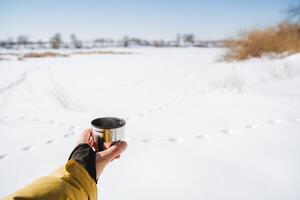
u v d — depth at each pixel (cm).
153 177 237
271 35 1338
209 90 633
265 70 860
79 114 468
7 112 484
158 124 394
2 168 262
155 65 1378
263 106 453
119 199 205
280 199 199
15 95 643
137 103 548
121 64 1458
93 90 703
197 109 469
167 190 216
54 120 432
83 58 1978
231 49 1380
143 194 212
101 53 2783
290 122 362
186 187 219
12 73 1083
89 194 73
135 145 311
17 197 57
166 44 5334
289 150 280
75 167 73
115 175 242
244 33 1358
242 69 930
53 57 2116
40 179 66
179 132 354
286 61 956
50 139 343
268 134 325
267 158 265
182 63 1455
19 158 285
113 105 534
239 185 219
